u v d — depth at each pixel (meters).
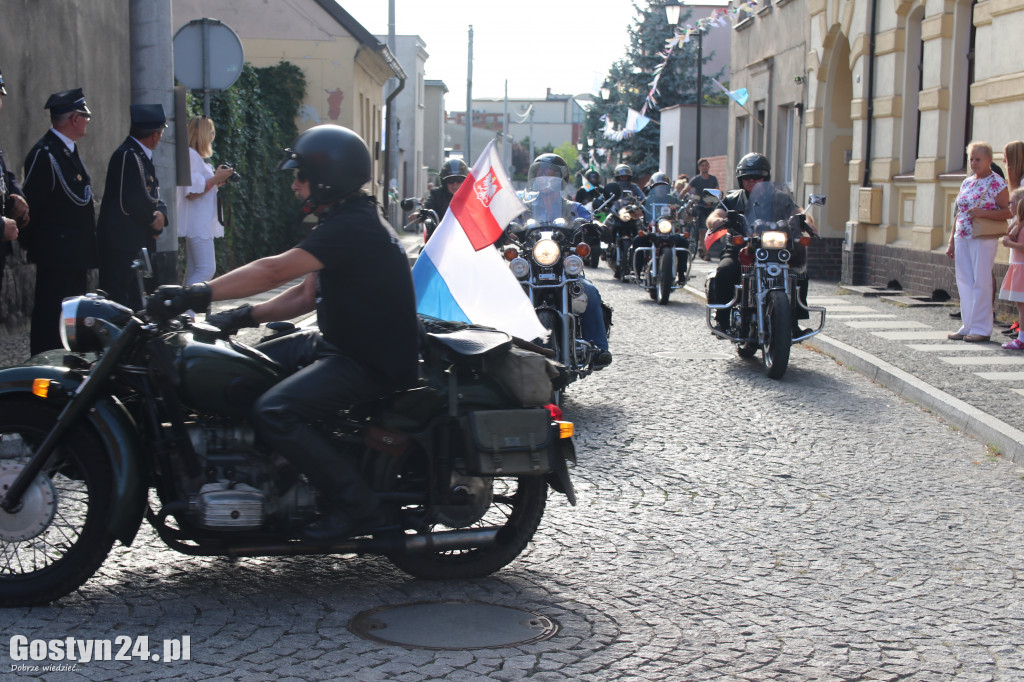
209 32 11.22
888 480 6.54
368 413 4.56
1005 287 10.94
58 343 8.12
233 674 3.74
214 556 4.53
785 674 3.84
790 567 4.97
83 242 8.12
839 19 19.20
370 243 4.36
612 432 7.63
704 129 37.94
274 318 4.75
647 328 13.29
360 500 4.36
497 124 124.25
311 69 27.78
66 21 11.84
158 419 4.38
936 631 4.27
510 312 5.68
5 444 4.38
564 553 5.11
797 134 22.05
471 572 4.73
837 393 9.23
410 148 57.56
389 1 37.19
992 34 13.62
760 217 10.38
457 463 4.57
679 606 4.47
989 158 11.39
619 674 3.80
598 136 45.53
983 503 6.08
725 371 10.24
